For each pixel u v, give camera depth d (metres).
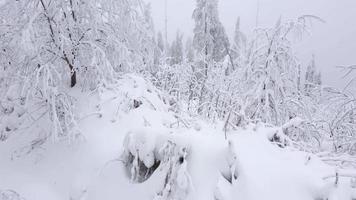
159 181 3.64
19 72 5.59
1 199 4.22
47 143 5.27
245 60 5.93
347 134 5.23
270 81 5.71
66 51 5.66
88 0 5.71
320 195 2.90
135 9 6.40
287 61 5.72
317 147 4.80
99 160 4.52
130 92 5.81
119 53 5.90
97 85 5.65
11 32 5.71
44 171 4.79
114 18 6.19
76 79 6.30
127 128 5.17
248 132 4.19
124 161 4.23
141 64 6.81
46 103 5.68
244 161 3.26
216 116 5.18
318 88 5.97
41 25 5.59
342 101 5.30
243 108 4.75
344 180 2.96
